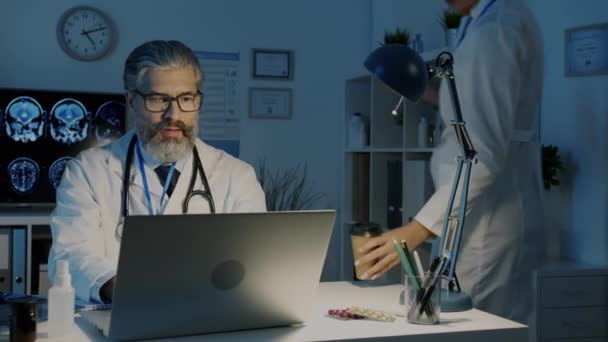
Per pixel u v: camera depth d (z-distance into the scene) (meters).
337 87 5.23
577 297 3.27
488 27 2.15
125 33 4.79
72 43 4.66
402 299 1.81
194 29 4.93
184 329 1.45
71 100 4.48
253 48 5.05
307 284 1.55
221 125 5.01
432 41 4.76
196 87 2.02
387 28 5.02
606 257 3.49
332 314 1.66
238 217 1.40
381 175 4.54
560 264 3.46
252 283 1.48
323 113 5.20
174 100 1.98
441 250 1.87
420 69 1.84
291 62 5.12
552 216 3.85
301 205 5.16
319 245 1.53
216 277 1.43
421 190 3.95
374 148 4.48
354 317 1.63
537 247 2.31
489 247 2.22
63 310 1.46
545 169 3.62
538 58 2.23
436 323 1.59
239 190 2.22
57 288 1.46
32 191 4.43
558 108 3.80
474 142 2.09
